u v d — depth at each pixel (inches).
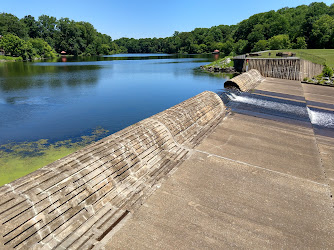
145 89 1501.0
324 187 362.3
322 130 617.6
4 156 572.4
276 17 4603.8
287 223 286.0
